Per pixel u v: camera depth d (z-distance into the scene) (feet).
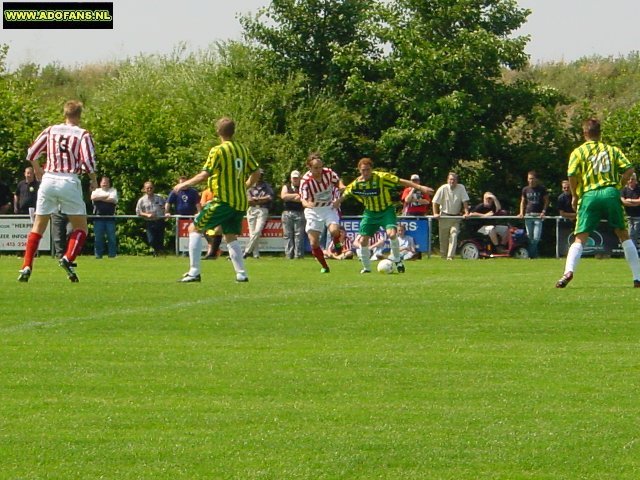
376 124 302.45
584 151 121.08
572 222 235.61
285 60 323.57
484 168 294.66
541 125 298.97
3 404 62.69
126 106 276.62
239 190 130.41
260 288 121.60
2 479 49.19
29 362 74.59
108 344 81.87
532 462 52.03
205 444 54.70
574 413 60.95
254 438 55.72
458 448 54.19
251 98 306.35
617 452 53.72
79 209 128.98
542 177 292.81
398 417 59.98
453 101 284.20
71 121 128.67
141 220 245.45
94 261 201.87
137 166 265.54
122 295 111.86
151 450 53.62
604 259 219.61
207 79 330.75
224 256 231.71
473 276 150.00
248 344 82.28
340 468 50.90
